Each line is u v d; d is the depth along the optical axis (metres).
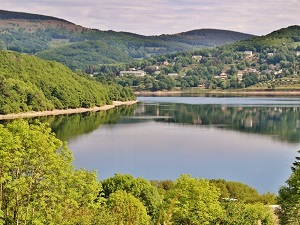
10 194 23.92
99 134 116.62
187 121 149.00
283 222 33.09
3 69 182.00
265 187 66.31
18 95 154.25
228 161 84.25
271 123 142.25
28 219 23.25
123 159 84.69
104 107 199.50
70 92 182.88
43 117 154.12
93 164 80.00
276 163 82.50
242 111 180.50
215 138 112.38
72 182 25.91
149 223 31.23
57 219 23.97
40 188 24.33
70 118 154.50
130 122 145.00
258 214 30.59
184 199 31.66
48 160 25.05
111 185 44.06
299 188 33.97
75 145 98.88
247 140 109.00
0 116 144.12
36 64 199.25
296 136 114.81
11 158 23.73
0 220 22.61
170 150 94.88
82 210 25.73
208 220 31.16
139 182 44.09
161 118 157.62
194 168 78.38
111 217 25.78
